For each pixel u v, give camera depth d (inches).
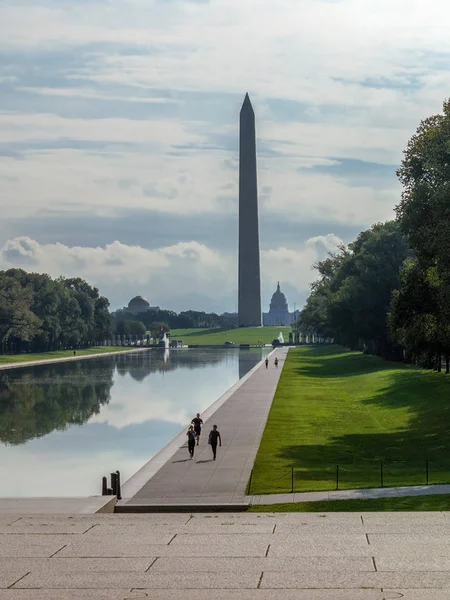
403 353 5915.4
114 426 3516.2
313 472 1991.9
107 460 2664.9
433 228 2677.2
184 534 819.4
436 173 2714.1
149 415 3917.3
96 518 933.8
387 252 5556.1
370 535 802.8
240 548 757.9
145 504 1604.3
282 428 2901.1
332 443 2524.6
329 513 952.9
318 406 3671.3
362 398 4010.8
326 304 7367.1
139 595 627.5
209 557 727.1
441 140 2736.2
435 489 1658.5
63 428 3462.1
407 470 2003.0
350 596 621.0
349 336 6407.5
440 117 2883.9
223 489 1786.4
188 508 1573.6
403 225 2834.6
